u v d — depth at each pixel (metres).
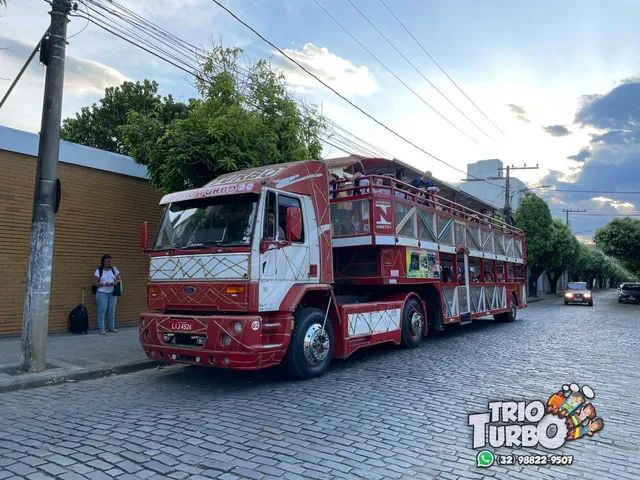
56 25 8.05
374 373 8.05
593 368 8.59
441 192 15.60
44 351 7.81
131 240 13.37
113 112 21.81
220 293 6.82
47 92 8.00
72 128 21.88
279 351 7.00
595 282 96.81
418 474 4.07
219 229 7.19
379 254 9.88
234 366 6.58
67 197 11.92
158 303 7.46
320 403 6.17
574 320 19.00
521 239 19.14
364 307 9.04
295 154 11.65
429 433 5.07
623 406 6.25
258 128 11.00
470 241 14.08
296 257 7.60
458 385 7.16
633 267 40.75
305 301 8.14
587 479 4.09
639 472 4.25
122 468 4.10
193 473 4.00
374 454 4.47
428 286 11.78
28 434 4.97
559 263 41.28
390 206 9.91
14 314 10.75
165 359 7.31
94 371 7.94
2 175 10.62
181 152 10.39
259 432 5.03
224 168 10.24
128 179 13.34
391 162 12.25
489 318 19.31
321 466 4.18
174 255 7.38
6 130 10.59
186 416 5.60
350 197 9.90
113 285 11.80
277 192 7.38
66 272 11.84
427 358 9.50
